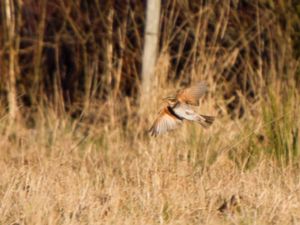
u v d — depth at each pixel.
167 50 35.78
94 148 32.69
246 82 37.53
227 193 24.61
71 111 39.22
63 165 28.81
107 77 39.69
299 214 22.83
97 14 42.56
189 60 37.91
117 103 36.69
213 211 23.25
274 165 27.78
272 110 29.89
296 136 28.75
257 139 29.25
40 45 42.34
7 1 41.47
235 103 37.06
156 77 34.91
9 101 38.84
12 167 28.38
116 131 34.03
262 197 23.72
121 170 27.86
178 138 30.17
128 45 40.66
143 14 40.97
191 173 27.09
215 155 29.06
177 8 39.44
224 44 38.81
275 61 36.72
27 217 22.42
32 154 32.06
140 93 35.50
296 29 37.09
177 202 23.72
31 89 41.19
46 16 45.12
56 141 33.44
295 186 25.28
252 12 38.44
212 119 19.30
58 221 22.31
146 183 25.22
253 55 38.44
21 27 45.19
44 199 23.33
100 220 22.23
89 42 43.22
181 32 38.62
